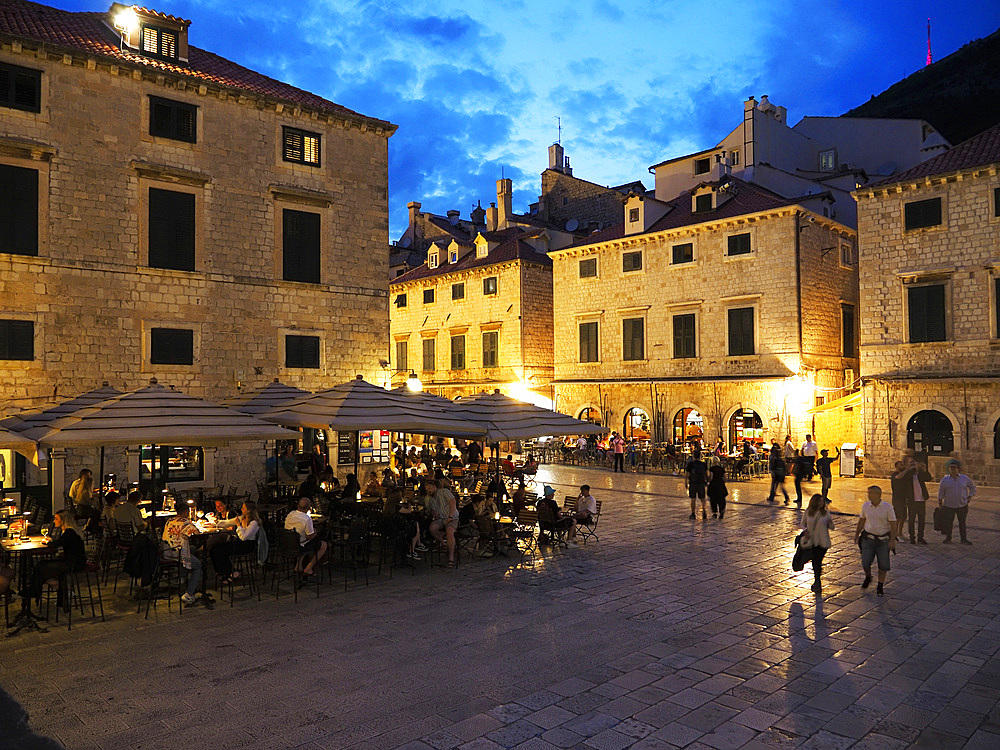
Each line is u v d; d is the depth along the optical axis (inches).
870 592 516.7
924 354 1184.8
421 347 2102.6
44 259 839.7
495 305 1897.1
